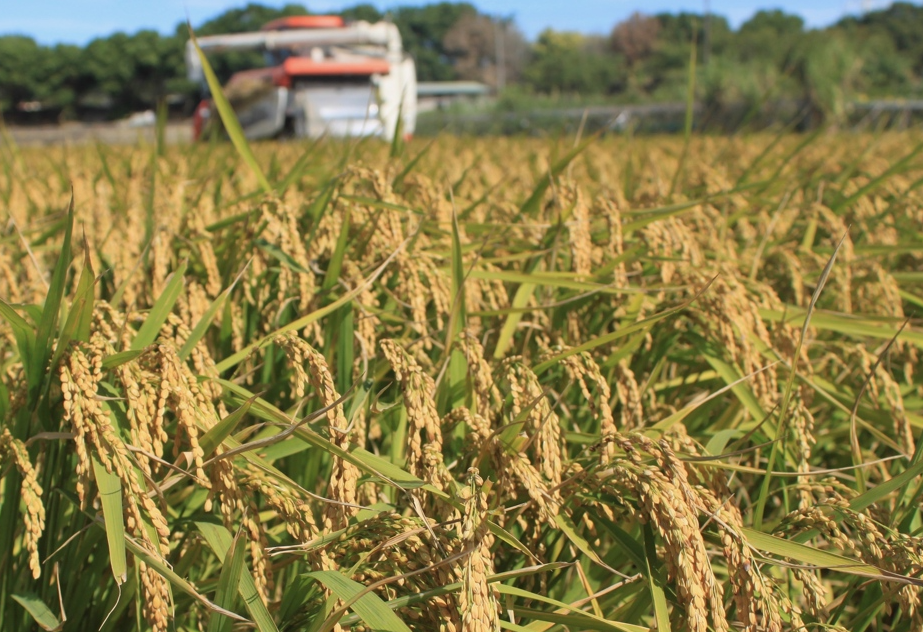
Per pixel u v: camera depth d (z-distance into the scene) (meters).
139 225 3.12
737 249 3.82
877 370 2.61
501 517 1.96
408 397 1.88
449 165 6.07
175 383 1.74
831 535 1.81
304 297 2.45
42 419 1.90
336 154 5.06
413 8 106.56
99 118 97.06
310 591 1.85
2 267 2.80
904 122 14.04
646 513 1.72
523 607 2.09
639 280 3.20
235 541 1.65
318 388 1.83
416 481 1.82
